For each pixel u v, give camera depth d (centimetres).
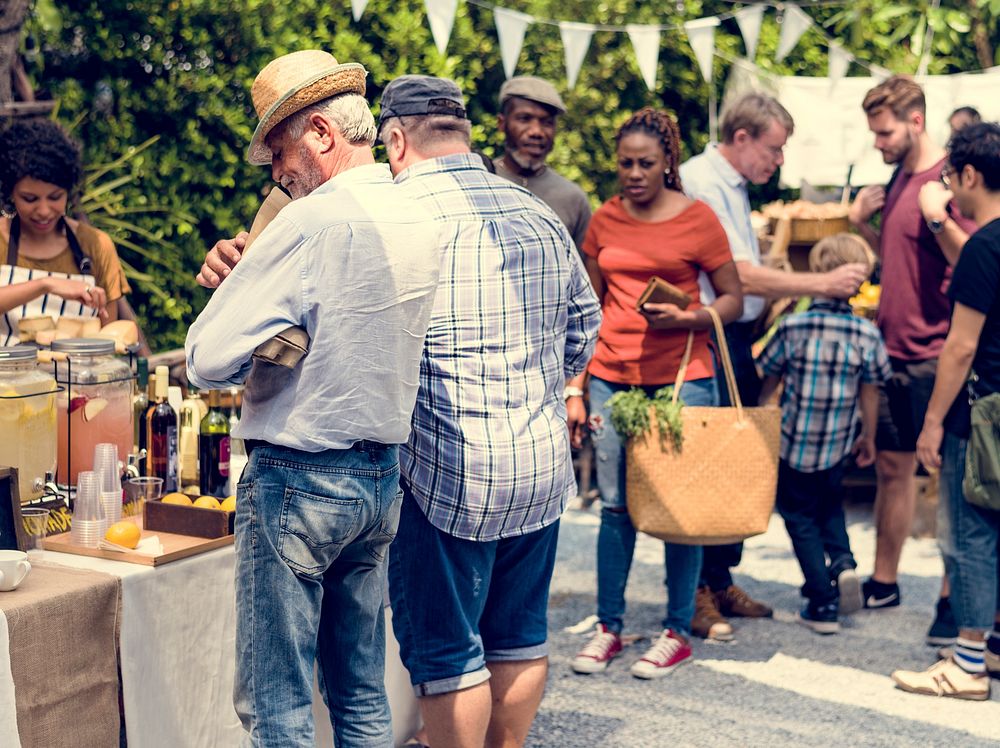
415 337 227
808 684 388
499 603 280
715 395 391
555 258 267
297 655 221
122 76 575
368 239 217
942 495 381
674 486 374
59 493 269
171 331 586
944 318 445
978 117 537
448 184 258
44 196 355
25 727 212
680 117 727
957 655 381
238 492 225
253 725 222
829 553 456
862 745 341
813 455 431
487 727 280
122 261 580
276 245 213
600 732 347
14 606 212
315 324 213
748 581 504
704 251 381
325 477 218
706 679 391
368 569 238
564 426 273
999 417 360
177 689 248
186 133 572
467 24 643
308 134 227
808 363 429
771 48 718
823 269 432
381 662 247
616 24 689
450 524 257
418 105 264
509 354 258
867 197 490
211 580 256
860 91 655
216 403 296
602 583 403
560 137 688
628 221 388
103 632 229
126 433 282
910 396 450
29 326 318
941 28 618
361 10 412
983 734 351
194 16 571
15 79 494
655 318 370
